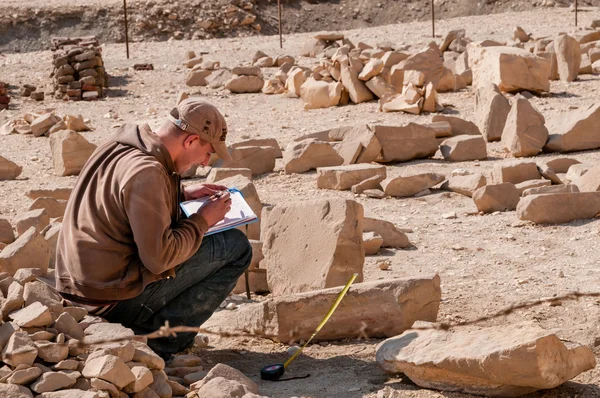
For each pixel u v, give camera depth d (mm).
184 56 19219
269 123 12938
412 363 3650
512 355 3363
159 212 3582
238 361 4250
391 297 4402
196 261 4016
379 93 13977
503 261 6078
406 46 17719
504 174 8250
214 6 28156
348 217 5000
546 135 10133
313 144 9602
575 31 18297
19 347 3404
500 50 13914
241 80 15766
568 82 14398
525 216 7133
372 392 3680
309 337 4449
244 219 4184
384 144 9961
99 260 3686
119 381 3340
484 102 11172
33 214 5672
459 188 8359
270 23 28969
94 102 15281
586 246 6344
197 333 4543
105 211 3658
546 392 3570
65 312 3680
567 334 4359
